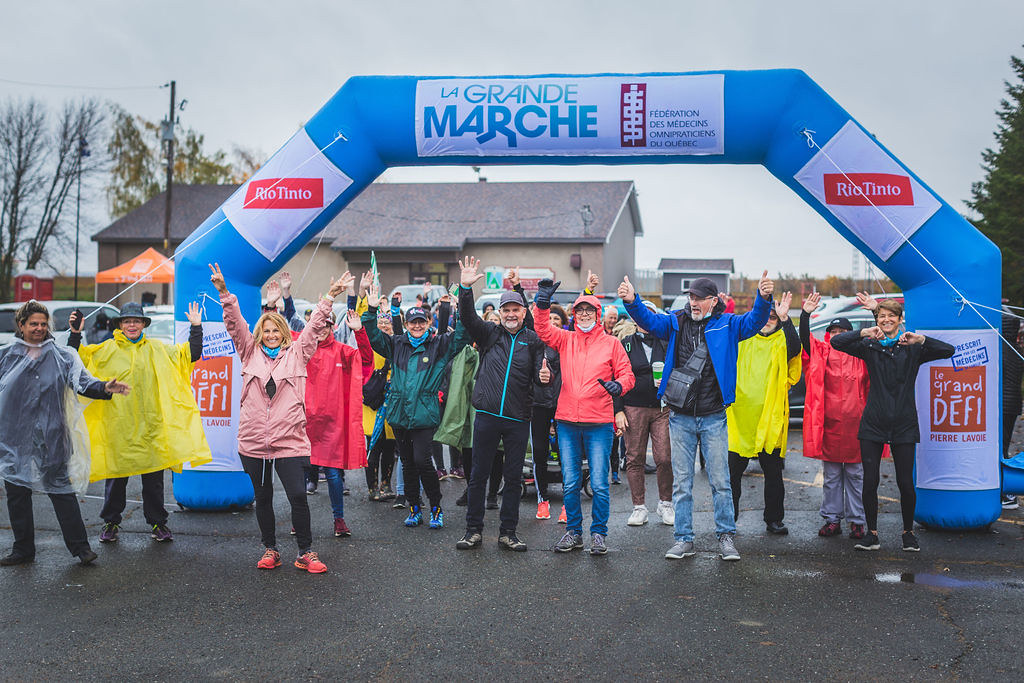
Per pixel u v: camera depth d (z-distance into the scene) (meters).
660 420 7.53
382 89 7.82
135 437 6.63
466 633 4.88
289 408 6.08
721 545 6.44
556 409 7.19
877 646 4.69
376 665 4.42
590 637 4.81
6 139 42.69
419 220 36.09
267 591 5.62
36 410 6.05
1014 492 7.38
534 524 7.56
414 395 7.23
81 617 5.11
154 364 6.80
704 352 6.42
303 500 6.10
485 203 37.25
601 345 6.59
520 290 6.77
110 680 4.22
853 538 7.04
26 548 6.21
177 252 7.97
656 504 8.38
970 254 7.20
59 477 6.08
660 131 7.55
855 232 7.44
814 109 7.35
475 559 6.41
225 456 7.89
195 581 5.83
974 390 7.19
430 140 7.79
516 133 7.68
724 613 5.21
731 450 7.32
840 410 6.98
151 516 6.84
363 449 7.22
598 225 35.31
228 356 7.88
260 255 7.91
